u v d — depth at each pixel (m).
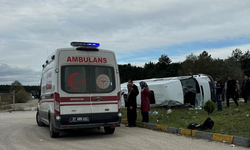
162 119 12.28
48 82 9.90
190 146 7.30
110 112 9.04
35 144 8.16
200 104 17.20
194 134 8.73
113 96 9.15
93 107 8.84
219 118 10.84
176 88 17.38
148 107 11.83
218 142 7.75
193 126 9.20
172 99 17.16
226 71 61.56
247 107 15.20
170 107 17.77
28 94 38.38
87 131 10.86
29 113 22.58
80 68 8.88
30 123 14.30
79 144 8.02
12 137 9.59
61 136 9.66
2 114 22.00
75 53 8.90
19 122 14.83
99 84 9.02
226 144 7.45
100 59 9.16
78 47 8.94
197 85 17.86
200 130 8.88
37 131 11.12
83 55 8.98
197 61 66.25
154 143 7.84
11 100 34.81
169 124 10.68
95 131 10.84
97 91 8.95
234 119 10.25
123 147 7.40
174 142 7.92
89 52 9.06
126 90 20.69
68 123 8.56
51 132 9.24
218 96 14.39
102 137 9.25
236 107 15.62
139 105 18.81
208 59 66.44
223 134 7.91
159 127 10.45
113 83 9.24
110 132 9.94
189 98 18.31
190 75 18.91
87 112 8.75
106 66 9.21
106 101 9.02
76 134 10.09
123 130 10.87
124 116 15.02
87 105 8.77
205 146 7.26
